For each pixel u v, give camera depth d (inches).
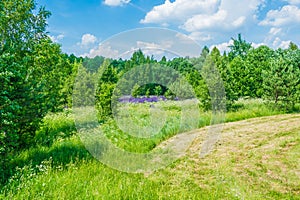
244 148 241.6
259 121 367.6
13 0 255.0
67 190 134.5
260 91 647.1
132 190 144.6
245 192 152.3
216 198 144.7
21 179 141.2
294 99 438.3
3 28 243.3
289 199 143.3
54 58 311.1
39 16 284.2
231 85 465.4
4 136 153.1
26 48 269.9
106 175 166.9
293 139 254.2
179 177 177.9
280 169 185.0
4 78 154.4
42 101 204.8
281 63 453.7
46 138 248.7
